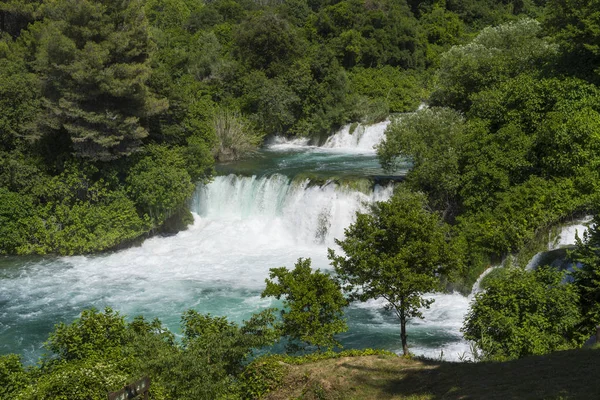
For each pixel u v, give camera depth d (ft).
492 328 69.15
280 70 211.61
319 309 69.51
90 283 110.83
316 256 121.90
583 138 101.50
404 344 72.54
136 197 132.16
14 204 126.82
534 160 106.52
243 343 60.95
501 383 54.39
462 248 97.40
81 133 127.13
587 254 75.51
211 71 208.95
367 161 162.71
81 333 63.10
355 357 69.72
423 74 231.09
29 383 58.85
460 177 106.22
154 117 144.46
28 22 208.74
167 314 96.48
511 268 87.66
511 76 128.88
